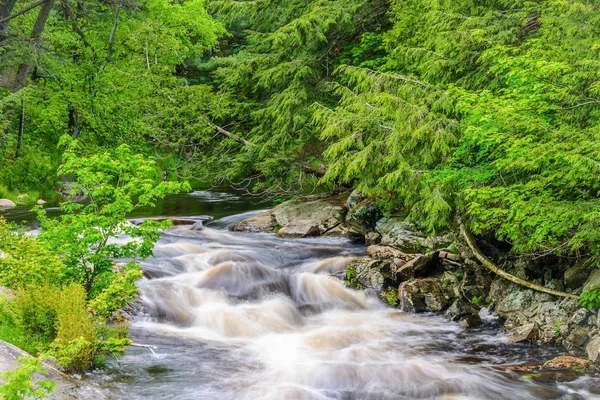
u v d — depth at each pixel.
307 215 17.45
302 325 10.64
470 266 11.77
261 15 20.89
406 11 16.95
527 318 9.96
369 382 7.98
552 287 10.33
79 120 27.66
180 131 20.81
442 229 13.51
